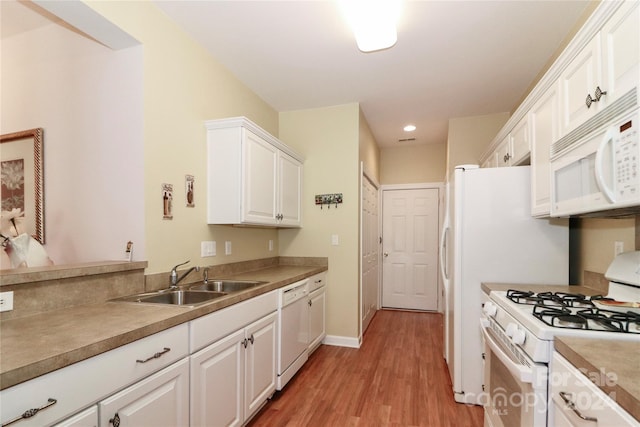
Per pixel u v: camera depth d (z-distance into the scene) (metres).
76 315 1.31
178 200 2.08
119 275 1.67
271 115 3.46
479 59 2.50
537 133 1.95
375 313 4.71
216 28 2.12
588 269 1.98
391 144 5.02
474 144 3.74
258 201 2.52
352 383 2.48
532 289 1.85
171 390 1.30
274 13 1.97
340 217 3.40
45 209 2.08
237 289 2.22
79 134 1.98
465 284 2.18
